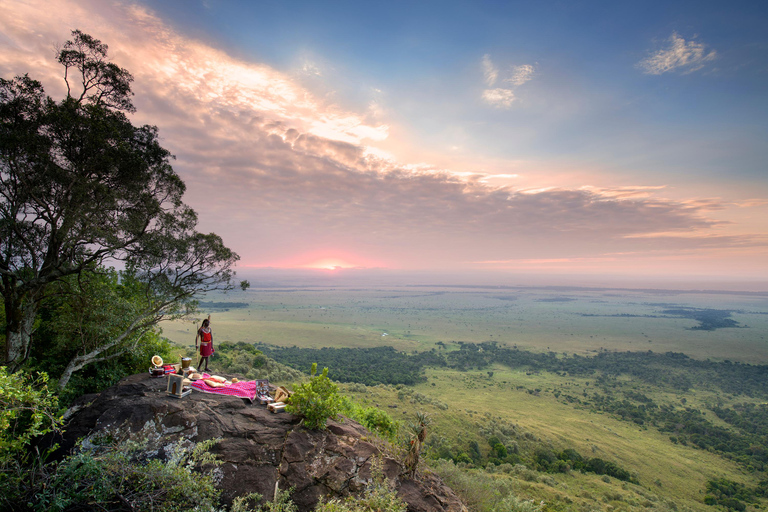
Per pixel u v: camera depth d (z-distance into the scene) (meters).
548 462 66.69
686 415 133.88
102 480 6.26
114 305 16.06
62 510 6.13
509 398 134.75
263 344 196.12
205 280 18.00
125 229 15.39
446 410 82.50
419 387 132.12
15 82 12.95
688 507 61.16
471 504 17.06
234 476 8.02
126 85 16.81
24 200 13.88
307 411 10.01
